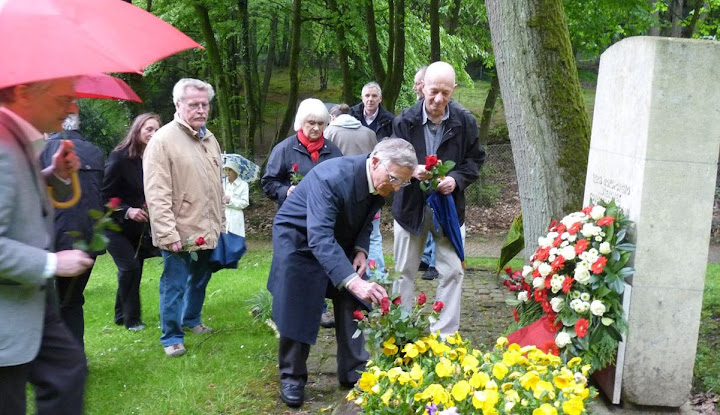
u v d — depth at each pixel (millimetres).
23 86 2314
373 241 6133
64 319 4137
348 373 4238
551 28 4648
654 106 3691
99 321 5945
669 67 3662
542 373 2920
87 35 2148
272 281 4035
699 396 4133
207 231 4832
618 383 3920
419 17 17875
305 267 3930
